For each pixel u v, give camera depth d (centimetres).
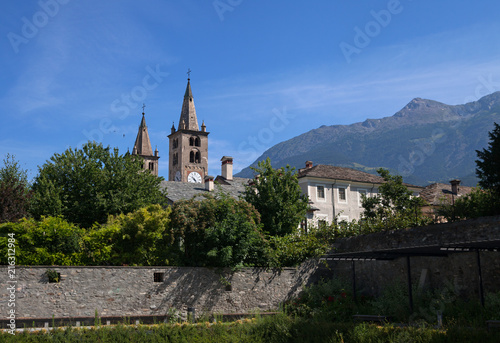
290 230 3272
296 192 3378
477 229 1975
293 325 1897
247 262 2656
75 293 2167
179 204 2555
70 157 3450
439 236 2145
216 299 2488
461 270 2184
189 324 1905
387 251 2098
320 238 2973
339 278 2797
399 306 2161
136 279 2317
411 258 2456
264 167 3438
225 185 4919
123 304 2261
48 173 3438
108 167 3512
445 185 5600
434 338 1510
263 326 1930
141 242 2484
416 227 2284
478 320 1759
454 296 2170
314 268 2825
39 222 2334
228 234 2512
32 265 2147
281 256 2778
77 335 1680
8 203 2830
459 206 2348
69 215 3294
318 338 1744
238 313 2477
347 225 2900
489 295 1927
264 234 2934
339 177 5009
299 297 2717
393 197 3819
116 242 2445
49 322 2078
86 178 3378
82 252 2344
